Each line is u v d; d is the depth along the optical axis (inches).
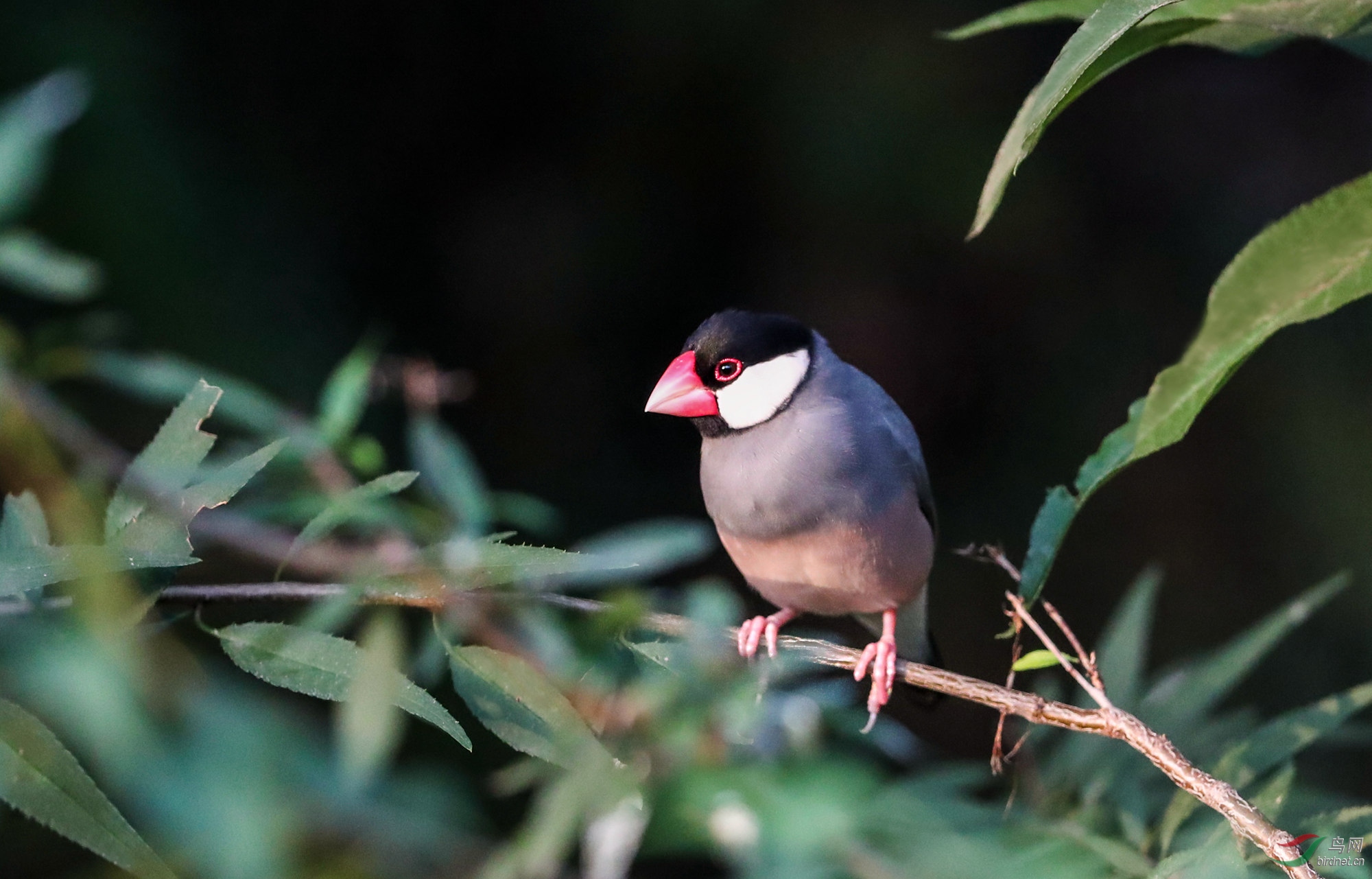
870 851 109.3
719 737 124.6
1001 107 393.7
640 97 396.2
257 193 355.3
